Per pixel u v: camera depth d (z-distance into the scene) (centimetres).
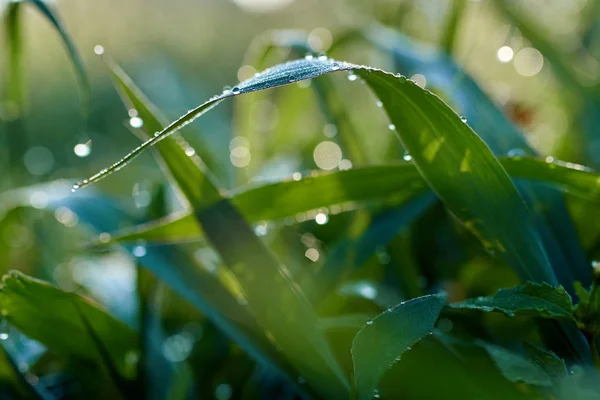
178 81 72
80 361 34
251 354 32
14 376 34
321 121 53
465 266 39
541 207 34
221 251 32
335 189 34
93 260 46
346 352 33
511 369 31
